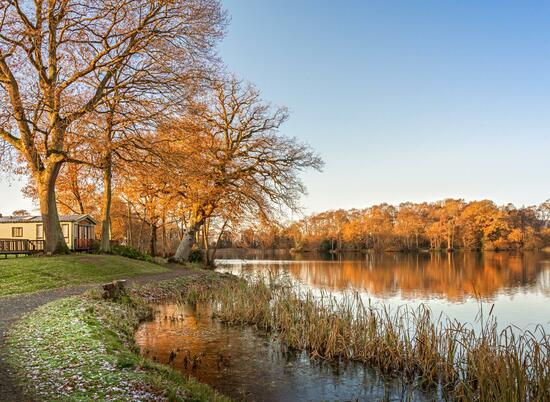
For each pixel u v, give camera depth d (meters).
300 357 12.23
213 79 27.64
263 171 37.78
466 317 18.69
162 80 25.97
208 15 25.91
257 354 12.45
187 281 27.64
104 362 8.39
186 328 15.44
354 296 16.61
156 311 18.67
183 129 28.33
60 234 28.27
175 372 9.16
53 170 26.91
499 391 8.48
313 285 30.05
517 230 93.06
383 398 9.45
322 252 103.06
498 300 23.62
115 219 55.12
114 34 25.23
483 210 96.19
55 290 18.91
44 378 7.35
